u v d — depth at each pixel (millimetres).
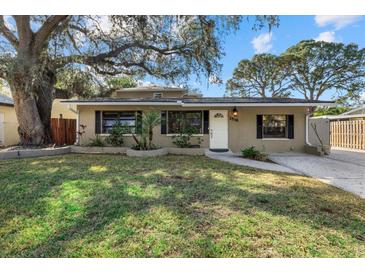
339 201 4328
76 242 2900
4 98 15242
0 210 3824
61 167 7004
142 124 10930
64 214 3646
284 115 11852
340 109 25500
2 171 6359
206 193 4602
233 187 5047
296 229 3170
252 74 30406
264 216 3549
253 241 2883
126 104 11594
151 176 5969
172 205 3963
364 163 8734
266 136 11922
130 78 16844
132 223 3326
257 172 6789
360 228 3244
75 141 13227
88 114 12086
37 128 11211
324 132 14219
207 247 2771
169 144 11922
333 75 28469
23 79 9883
